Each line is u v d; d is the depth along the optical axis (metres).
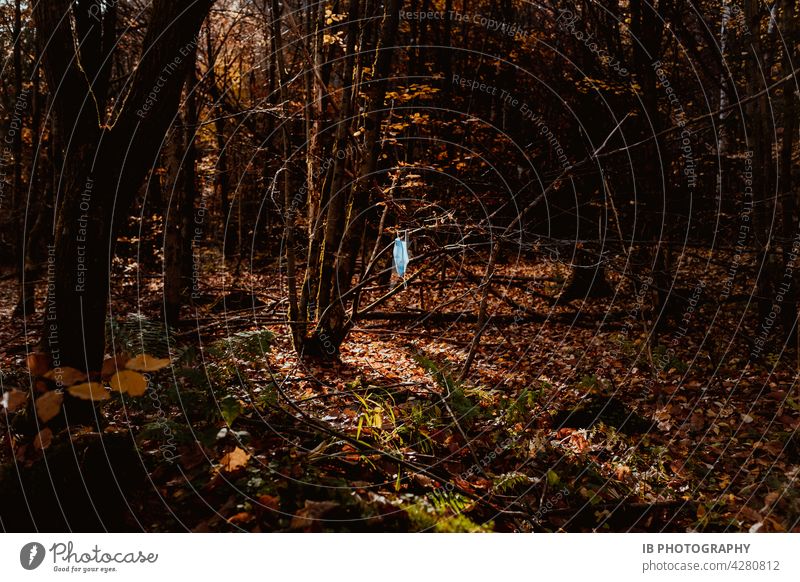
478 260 11.70
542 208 10.82
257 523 3.05
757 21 8.44
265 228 18.06
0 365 6.43
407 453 4.31
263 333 5.88
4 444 3.36
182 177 11.45
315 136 8.86
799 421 5.35
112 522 2.93
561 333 9.77
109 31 4.77
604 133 12.11
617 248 9.45
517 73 14.38
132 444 3.35
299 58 12.02
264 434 4.27
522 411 5.34
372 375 7.45
